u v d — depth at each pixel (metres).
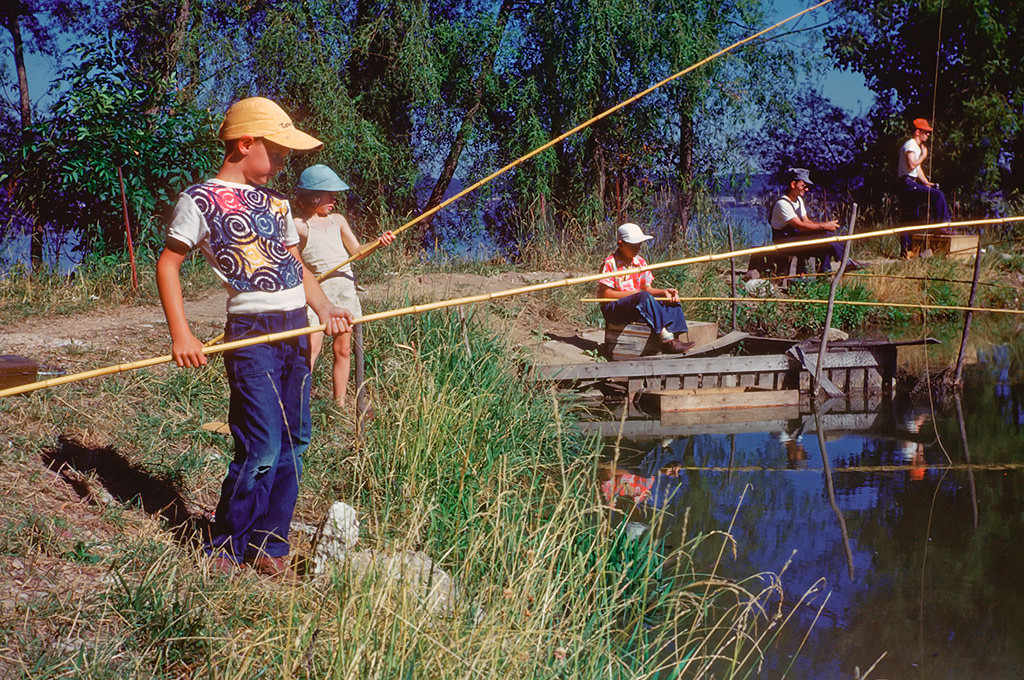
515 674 3.39
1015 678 4.03
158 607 3.52
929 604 4.73
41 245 12.00
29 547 3.82
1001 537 5.64
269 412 4.06
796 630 4.47
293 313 4.11
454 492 5.07
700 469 6.98
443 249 16.02
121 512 4.43
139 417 5.67
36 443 4.88
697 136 18.80
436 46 18.03
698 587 4.88
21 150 12.40
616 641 4.16
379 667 3.05
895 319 13.27
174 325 3.81
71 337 7.54
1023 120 19.94
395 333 8.18
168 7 17.03
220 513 4.15
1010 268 15.59
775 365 9.66
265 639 3.26
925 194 15.80
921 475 6.86
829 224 13.30
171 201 12.88
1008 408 9.01
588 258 15.38
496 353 8.23
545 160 17.36
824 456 7.39
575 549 4.70
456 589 4.03
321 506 5.25
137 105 12.68
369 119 18.22
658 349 9.97
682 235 17.12
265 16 17.42
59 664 3.09
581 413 8.83
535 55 18.12
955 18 19.36
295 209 6.68
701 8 18.39
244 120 4.04
